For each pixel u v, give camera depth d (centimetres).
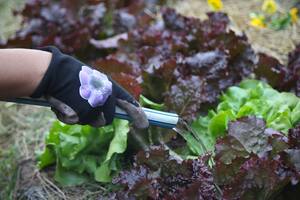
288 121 319
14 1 630
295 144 293
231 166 279
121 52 426
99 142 333
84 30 453
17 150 379
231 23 527
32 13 498
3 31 559
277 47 481
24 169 359
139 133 329
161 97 368
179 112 338
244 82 374
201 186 276
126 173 286
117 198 282
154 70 357
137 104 261
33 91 240
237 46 390
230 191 269
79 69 246
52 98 246
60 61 243
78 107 243
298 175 274
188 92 339
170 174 290
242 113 328
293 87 374
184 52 406
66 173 337
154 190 275
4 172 357
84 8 506
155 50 394
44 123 411
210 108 357
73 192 332
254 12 548
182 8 567
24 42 455
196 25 440
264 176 268
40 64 240
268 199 285
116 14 494
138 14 508
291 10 522
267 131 292
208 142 329
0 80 234
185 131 327
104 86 246
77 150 329
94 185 333
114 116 257
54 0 519
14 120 421
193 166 288
